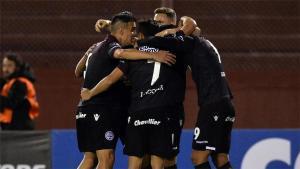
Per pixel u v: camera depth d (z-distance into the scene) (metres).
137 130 22.41
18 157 29.92
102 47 23.56
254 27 38.12
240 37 37.97
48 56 38.16
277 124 36.94
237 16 38.12
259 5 38.25
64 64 38.16
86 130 23.53
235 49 37.84
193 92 36.00
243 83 37.22
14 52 38.12
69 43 38.34
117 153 30.08
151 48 22.39
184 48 22.64
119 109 23.44
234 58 37.62
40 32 38.38
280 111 37.00
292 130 30.27
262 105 37.00
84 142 23.67
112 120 23.33
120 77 22.66
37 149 30.06
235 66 37.53
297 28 38.16
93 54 23.81
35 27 38.41
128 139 22.59
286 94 37.09
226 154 23.86
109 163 23.39
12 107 31.02
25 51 38.19
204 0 38.00
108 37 23.67
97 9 38.50
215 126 22.98
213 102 22.94
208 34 38.06
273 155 30.25
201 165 23.41
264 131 30.27
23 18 38.41
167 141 22.27
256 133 30.25
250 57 37.62
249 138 30.22
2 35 38.19
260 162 30.19
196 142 23.25
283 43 37.94
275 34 38.06
